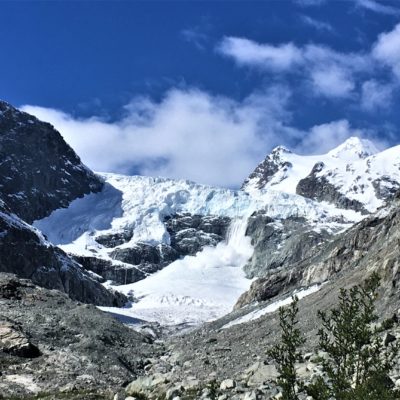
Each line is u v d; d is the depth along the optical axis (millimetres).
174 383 44000
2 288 95312
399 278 64812
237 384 37656
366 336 22141
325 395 21719
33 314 85562
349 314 22578
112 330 89438
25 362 67938
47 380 61938
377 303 61781
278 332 75312
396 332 39406
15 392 55906
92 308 98375
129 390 47438
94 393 53094
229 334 88625
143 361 79312
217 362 64438
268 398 31875
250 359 60938
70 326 85125
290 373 22438
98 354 75812
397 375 29062
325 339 23000
